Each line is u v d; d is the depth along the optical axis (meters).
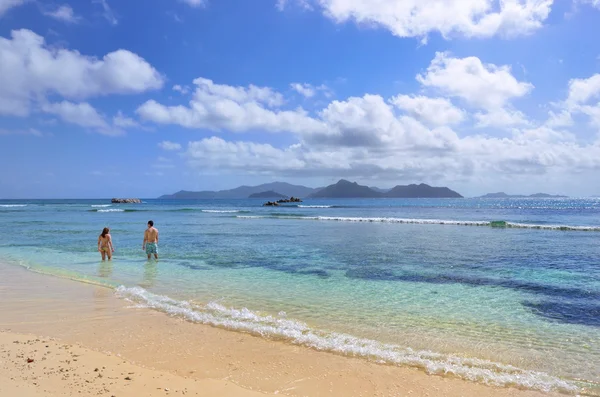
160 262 16.42
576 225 35.97
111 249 16.88
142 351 6.75
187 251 19.88
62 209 80.75
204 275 13.66
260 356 6.60
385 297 10.66
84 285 11.93
